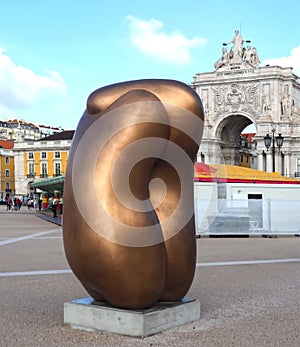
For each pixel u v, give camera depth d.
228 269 8.30
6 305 5.57
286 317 5.11
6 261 9.27
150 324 4.38
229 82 52.53
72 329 4.59
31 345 4.16
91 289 4.52
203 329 4.62
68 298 5.94
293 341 4.31
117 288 4.25
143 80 4.70
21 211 38.97
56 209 26.12
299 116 51.25
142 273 4.22
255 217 15.34
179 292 4.74
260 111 51.28
